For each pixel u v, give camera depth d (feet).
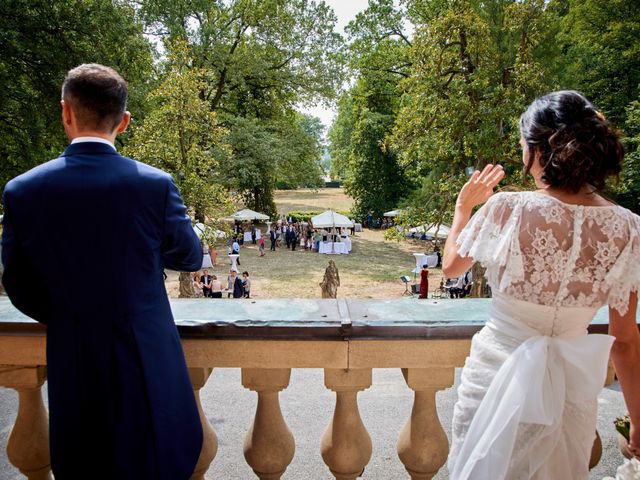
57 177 4.97
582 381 4.73
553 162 4.64
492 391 4.82
